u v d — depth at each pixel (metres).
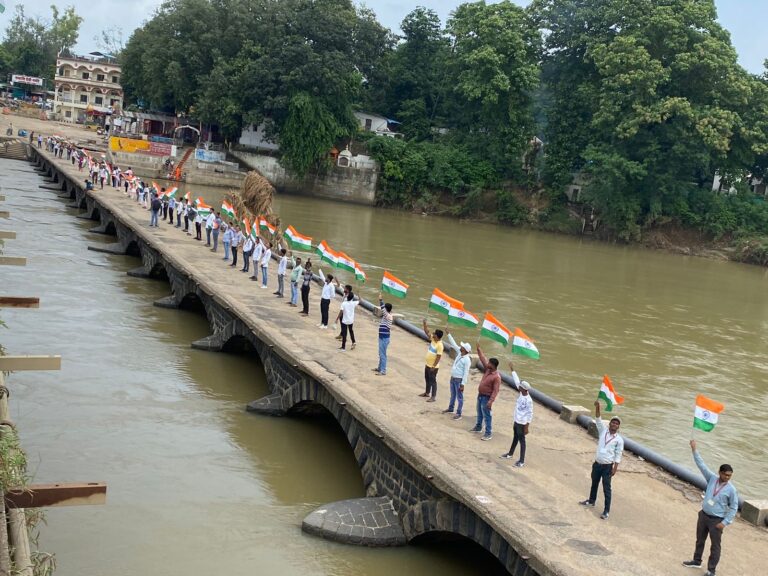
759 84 75.00
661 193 77.31
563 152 82.50
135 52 98.25
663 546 13.14
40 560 11.12
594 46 77.75
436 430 17.27
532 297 44.44
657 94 73.31
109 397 22.17
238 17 83.69
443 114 95.19
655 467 17.03
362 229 65.38
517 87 81.62
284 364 22.47
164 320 31.06
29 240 43.75
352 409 17.91
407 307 37.81
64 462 17.89
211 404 22.69
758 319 46.59
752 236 79.00
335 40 83.94
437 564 15.40
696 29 75.81
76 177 62.22
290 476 18.78
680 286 56.12
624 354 33.91
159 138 93.94
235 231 36.94
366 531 15.70
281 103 80.69
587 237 82.56
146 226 43.97
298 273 29.17
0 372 15.24
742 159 76.50
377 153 86.88
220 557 14.83
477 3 83.50
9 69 141.12
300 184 88.12
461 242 65.50
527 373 29.36
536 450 16.95
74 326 28.42
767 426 26.66
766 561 13.04
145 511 16.25
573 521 13.64
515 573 12.77
